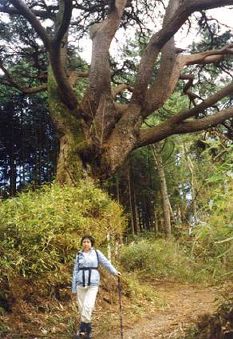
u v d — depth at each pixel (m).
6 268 7.54
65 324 7.79
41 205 8.87
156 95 14.75
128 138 13.76
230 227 4.34
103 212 10.54
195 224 4.83
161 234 21.88
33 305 8.09
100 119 13.60
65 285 8.84
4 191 20.27
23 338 6.92
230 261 4.68
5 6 13.53
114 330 7.83
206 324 5.74
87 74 17.66
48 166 23.52
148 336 7.30
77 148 13.04
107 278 10.15
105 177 13.29
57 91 14.22
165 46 15.53
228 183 4.39
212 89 20.05
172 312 9.52
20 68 19.34
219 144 4.83
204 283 13.20
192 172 12.27
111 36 14.58
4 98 21.72
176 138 23.23
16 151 23.17
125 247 16.41
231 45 16.53
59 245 8.75
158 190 26.14
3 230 7.88
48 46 12.38
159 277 14.80
